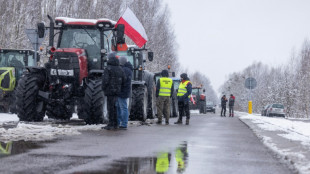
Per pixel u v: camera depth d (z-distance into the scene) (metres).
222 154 5.88
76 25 12.37
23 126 8.69
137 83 14.78
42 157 5.04
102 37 12.32
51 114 12.66
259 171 4.52
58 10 29.64
